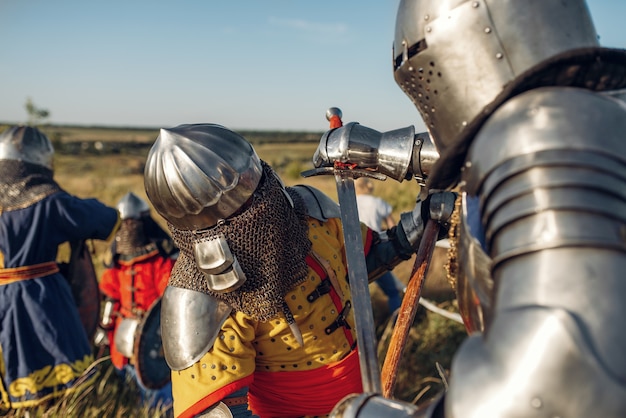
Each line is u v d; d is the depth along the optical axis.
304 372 2.23
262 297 2.08
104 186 20.12
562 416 1.04
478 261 1.32
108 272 5.05
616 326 1.03
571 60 1.23
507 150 1.16
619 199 1.11
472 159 1.24
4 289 4.09
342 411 1.38
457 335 5.20
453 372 1.16
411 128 2.20
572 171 1.10
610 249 1.07
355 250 1.96
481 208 1.23
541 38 1.33
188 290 2.05
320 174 2.27
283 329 2.19
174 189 1.94
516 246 1.11
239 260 2.04
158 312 4.50
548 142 1.13
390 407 1.34
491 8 1.34
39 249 4.16
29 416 4.00
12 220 4.12
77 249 4.57
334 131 2.27
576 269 1.06
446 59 1.40
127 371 4.84
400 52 1.51
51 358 4.09
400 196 10.99
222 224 2.00
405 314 2.02
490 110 1.25
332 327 2.27
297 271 2.18
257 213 2.04
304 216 2.35
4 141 4.19
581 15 1.38
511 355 1.07
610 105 1.19
